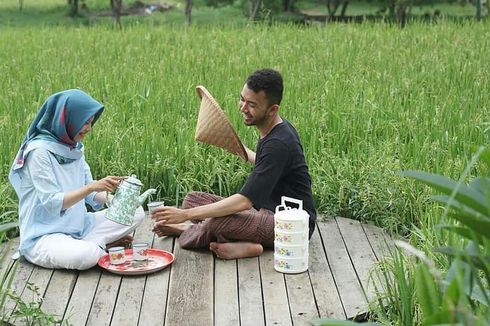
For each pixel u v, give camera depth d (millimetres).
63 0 37625
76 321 5043
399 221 6691
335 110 8938
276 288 5516
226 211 5918
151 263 5953
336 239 6500
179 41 15281
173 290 5473
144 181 7527
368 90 9953
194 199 6504
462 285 2871
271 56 12852
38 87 10688
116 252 5848
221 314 5129
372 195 6832
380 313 4820
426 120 8727
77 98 5898
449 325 2793
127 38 15977
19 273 5789
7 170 7547
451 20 18219
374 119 8773
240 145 6441
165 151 7684
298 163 6082
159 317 5102
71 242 5793
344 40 14711
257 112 5918
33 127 6012
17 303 4832
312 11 35281
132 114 9242
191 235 6273
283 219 5711
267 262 5996
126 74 11477
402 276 4633
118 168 7566
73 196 5812
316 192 7246
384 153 7422
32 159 5840
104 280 5688
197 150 7688
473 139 7980
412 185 6816
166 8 36031
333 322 2973
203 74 11328
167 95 9758
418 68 11938
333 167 7469
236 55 13055
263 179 5898
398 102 9484
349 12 35031
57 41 15906
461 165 6758
